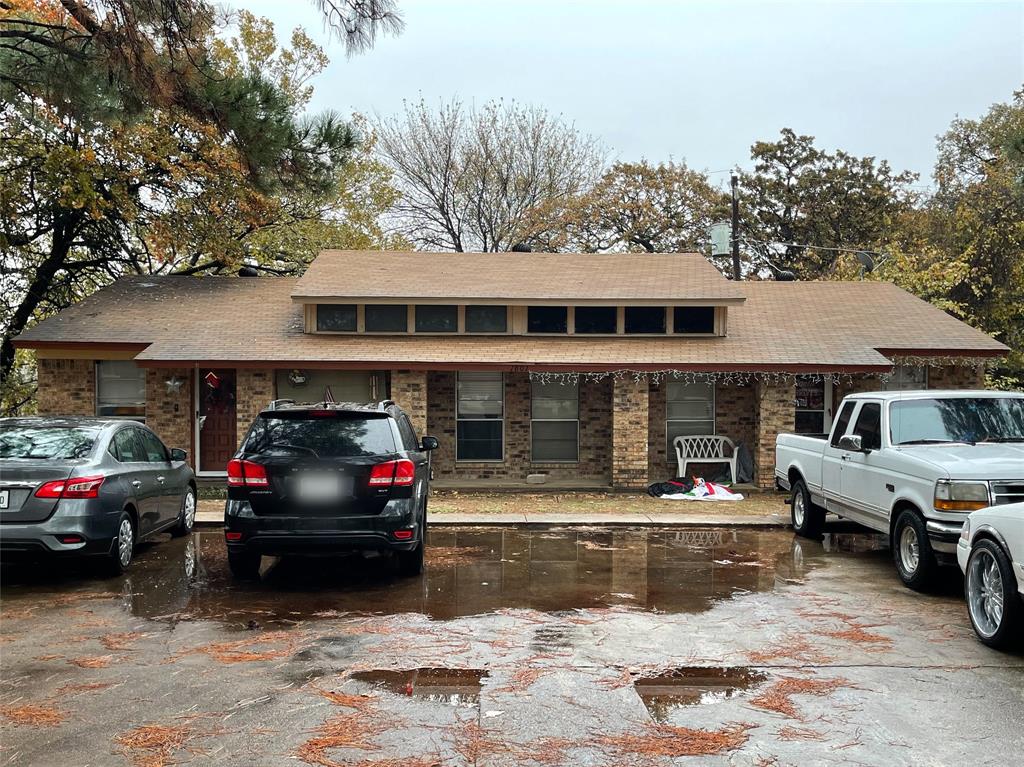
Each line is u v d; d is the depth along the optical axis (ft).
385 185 94.79
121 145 63.62
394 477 26.50
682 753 14.03
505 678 17.98
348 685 17.51
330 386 57.11
